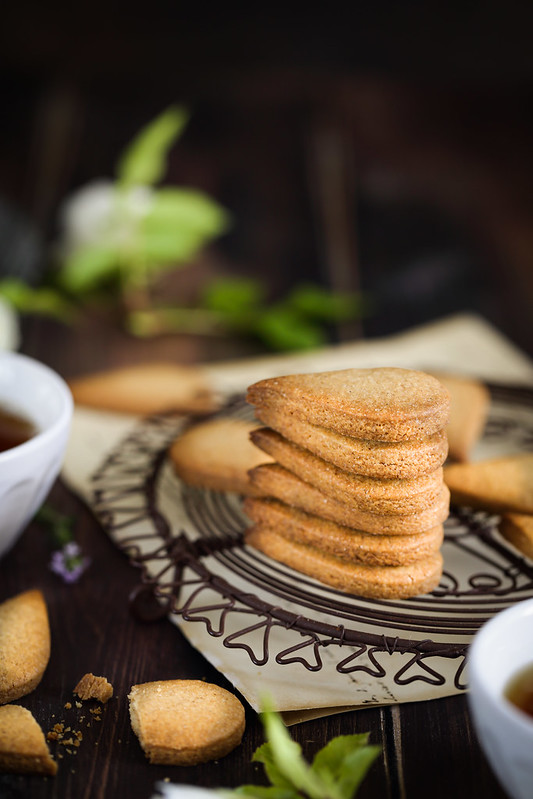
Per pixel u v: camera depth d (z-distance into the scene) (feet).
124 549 1.41
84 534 1.49
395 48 3.67
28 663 1.26
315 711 1.23
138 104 3.14
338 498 1.25
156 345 1.97
